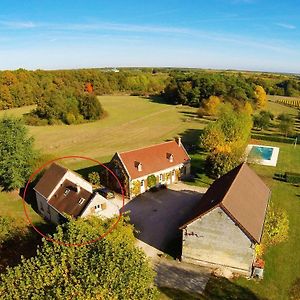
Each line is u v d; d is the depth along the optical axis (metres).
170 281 30.86
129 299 18.06
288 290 30.00
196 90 135.88
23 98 137.00
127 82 184.75
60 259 19.92
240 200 33.84
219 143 61.59
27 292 18.30
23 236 36.41
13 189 53.59
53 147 81.06
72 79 167.38
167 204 47.16
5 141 51.59
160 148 55.53
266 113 106.00
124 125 106.94
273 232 36.00
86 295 17.17
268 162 68.50
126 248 21.78
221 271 32.38
